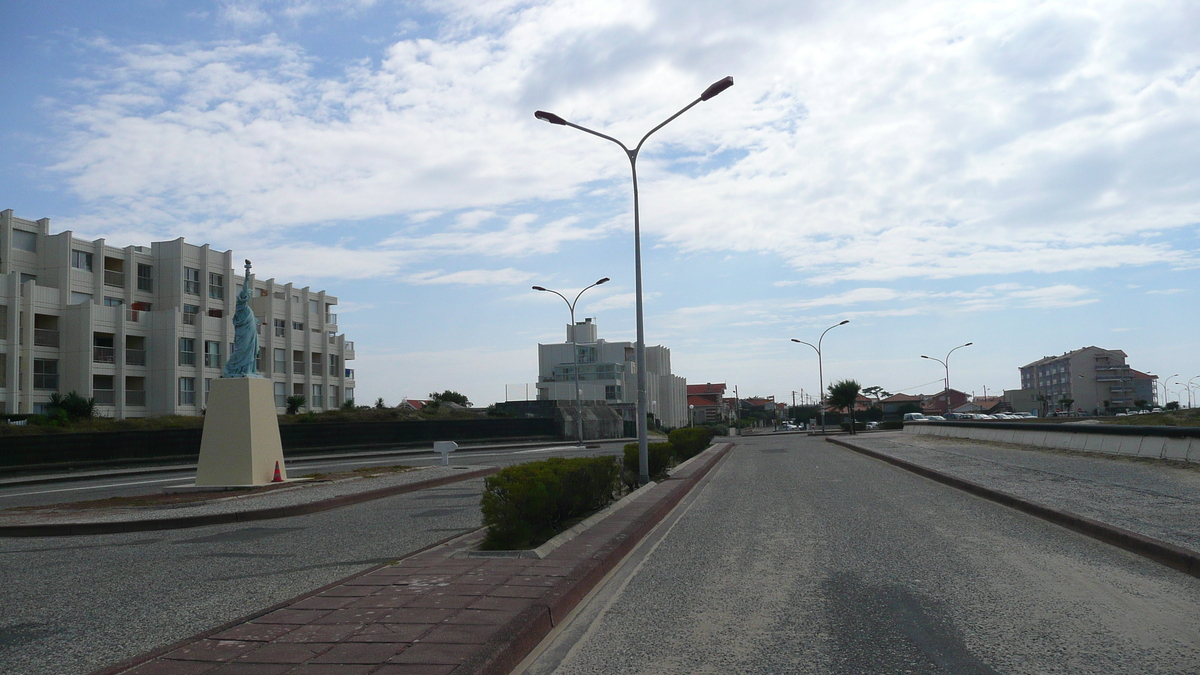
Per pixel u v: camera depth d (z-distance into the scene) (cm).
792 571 836
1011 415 9381
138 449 3431
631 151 2019
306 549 1070
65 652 594
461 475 2289
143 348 4850
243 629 576
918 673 503
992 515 1215
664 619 655
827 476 2081
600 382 9088
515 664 536
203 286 5322
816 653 550
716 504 1514
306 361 6094
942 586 742
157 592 811
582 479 1185
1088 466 1819
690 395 14200
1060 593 699
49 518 1445
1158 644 548
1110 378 12481
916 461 2308
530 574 763
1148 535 893
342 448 4316
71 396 4094
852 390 7194
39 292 4406
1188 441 1667
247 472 1994
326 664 490
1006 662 520
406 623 585
